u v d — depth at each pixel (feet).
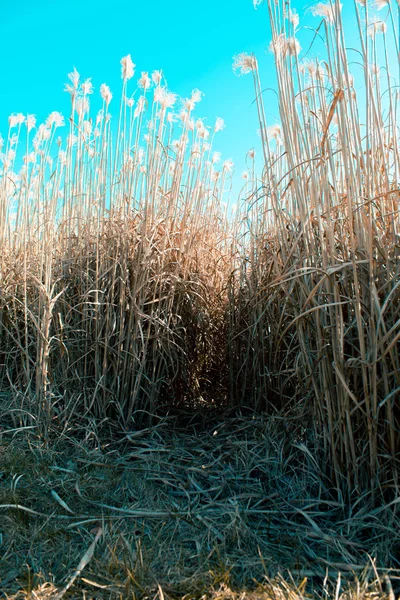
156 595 3.82
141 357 8.09
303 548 4.65
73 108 8.57
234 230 10.36
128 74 8.33
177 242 8.70
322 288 5.42
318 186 5.65
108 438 7.39
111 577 4.08
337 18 5.12
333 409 5.46
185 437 7.72
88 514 5.32
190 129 9.19
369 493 5.09
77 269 8.38
